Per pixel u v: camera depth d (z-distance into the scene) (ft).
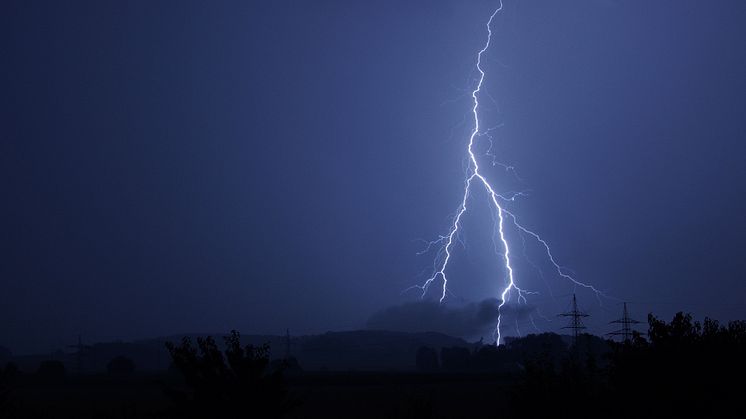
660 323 47.57
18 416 73.20
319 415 88.89
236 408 39.96
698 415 42.14
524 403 50.39
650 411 43.50
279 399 41.24
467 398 114.11
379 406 102.58
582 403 48.57
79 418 80.84
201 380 40.68
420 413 53.16
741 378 42.88
